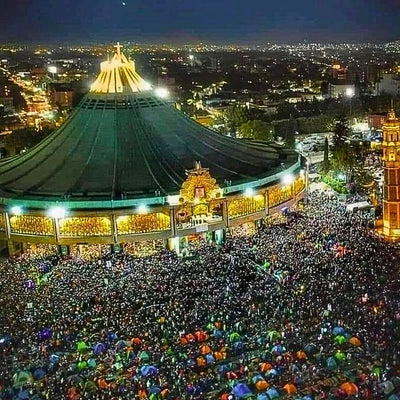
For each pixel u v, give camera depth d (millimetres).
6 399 48625
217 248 87062
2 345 57281
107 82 113062
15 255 91750
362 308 60344
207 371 51375
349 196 112875
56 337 58625
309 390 47844
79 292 69500
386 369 49812
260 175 97688
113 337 57438
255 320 59688
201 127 113812
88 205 87938
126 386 49406
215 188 90062
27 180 97750
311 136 187250
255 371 51031
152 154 101688
